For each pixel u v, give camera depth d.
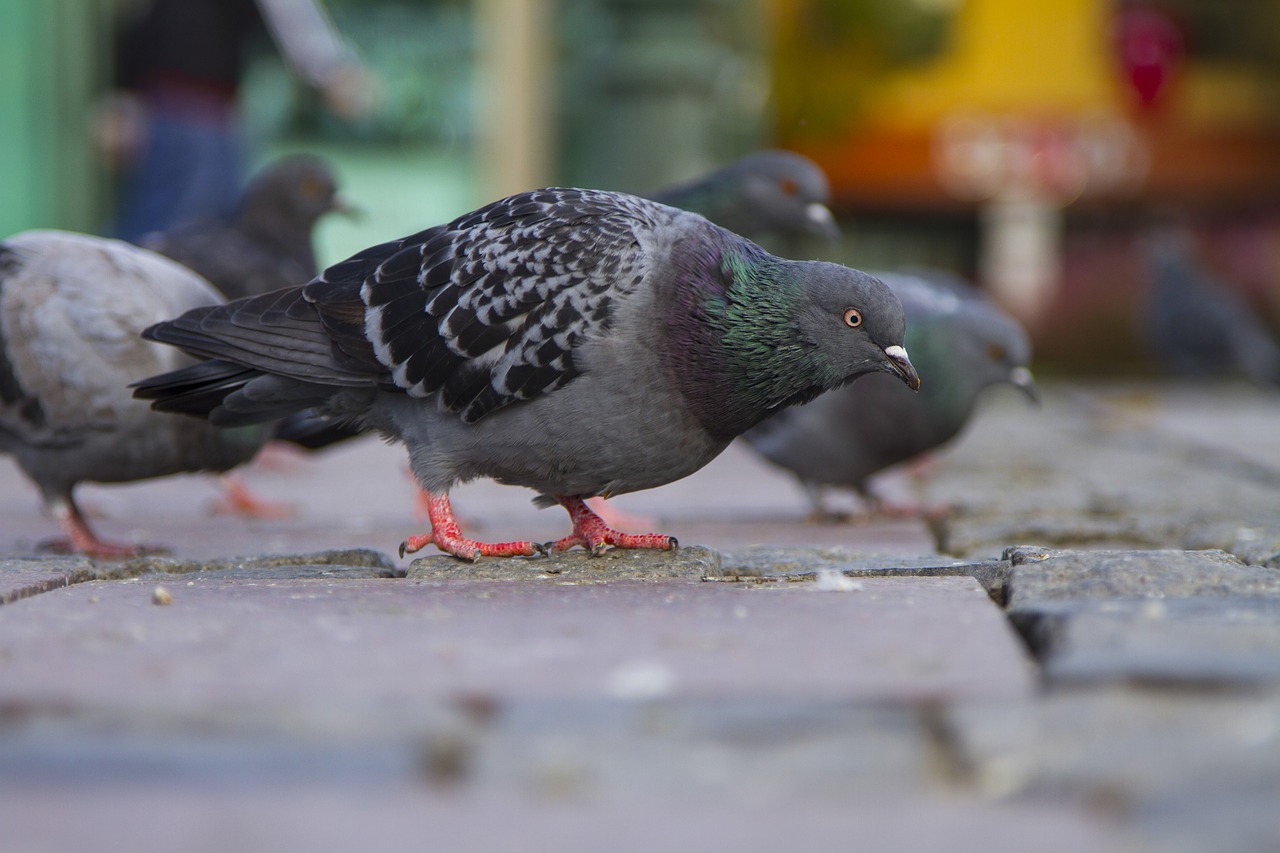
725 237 4.59
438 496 4.80
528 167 15.02
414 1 14.73
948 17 25.72
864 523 6.93
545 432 4.56
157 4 11.18
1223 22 26.75
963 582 4.11
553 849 2.09
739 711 2.67
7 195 13.68
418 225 14.95
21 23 13.60
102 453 5.48
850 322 4.53
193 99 11.22
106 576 4.56
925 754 2.43
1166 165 26.75
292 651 3.19
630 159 13.70
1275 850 1.98
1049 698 2.66
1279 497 7.62
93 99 14.27
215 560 4.90
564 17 14.97
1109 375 26.64
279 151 14.55
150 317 5.43
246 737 2.55
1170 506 7.20
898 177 26.31
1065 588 3.85
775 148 26.03
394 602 3.84
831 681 2.88
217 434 5.52
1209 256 27.20
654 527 6.77
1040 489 8.23
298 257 8.62
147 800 2.28
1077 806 2.19
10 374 5.38
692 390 4.48
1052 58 26.25
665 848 2.09
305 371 4.68
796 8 25.09
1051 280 27.05
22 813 2.23
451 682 2.91
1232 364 17.53
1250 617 3.29
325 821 2.19
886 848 2.06
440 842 2.12
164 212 11.31
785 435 6.90
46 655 3.14
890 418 6.79
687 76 13.53
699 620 3.54
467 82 14.93
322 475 9.40
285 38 11.43
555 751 2.48
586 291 4.43
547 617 3.60
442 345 4.53
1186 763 2.30
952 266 27.50
